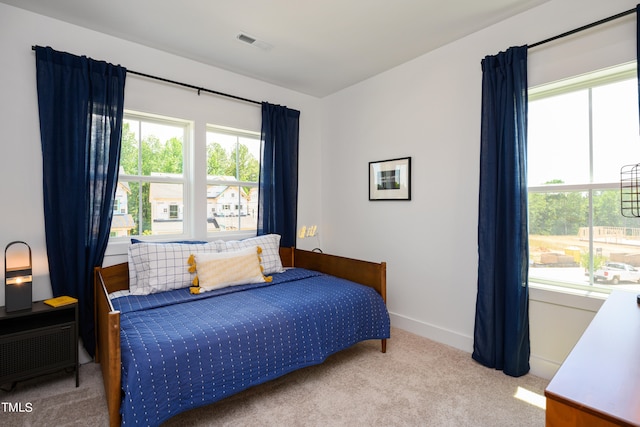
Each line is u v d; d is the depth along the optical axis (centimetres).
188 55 278
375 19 226
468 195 252
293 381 207
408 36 250
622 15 176
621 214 195
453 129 260
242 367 170
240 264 250
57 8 212
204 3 206
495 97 225
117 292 231
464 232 255
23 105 214
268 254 291
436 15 222
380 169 318
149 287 225
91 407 178
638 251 189
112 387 138
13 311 193
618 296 153
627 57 180
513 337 211
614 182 197
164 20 226
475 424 165
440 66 268
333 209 372
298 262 337
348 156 353
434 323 274
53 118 219
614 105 198
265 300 213
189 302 209
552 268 223
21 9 212
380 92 318
